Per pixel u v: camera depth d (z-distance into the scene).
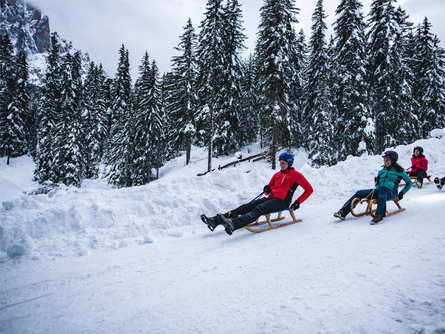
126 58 40.62
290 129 21.66
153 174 28.75
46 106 33.00
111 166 29.89
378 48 18.58
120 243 4.32
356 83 17.17
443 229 3.11
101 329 1.84
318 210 5.55
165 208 5.64
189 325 1.76
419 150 7.18
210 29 21.47
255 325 1.66
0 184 25.55
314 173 8.66
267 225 4.69
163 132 30.56
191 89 25.95
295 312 1.75
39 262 3.62
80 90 41.00
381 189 4.20
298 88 26.80
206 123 23.86
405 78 20.70
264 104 20.66
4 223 4.36
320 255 2.83
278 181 4.62
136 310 2.08
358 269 2.33
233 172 7.24
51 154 28.14
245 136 29.38
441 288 1.79
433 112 22.78
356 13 18.09
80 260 3.66
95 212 5.04
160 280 2.69
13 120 35.50
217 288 2.32
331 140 20.48
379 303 1.74
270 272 2.53
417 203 4.96
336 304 1.79
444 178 5.82
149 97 26.08
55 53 39.66
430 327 1.41
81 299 2.40
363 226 3.88
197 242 4.15
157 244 4.24
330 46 24.05
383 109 18.67
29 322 2.03
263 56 20.22
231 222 3.84
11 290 2.71
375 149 18.12
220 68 21.98
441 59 23.75
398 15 18.88
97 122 35.66
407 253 2.53
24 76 38.53
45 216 4.66
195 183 6.92
